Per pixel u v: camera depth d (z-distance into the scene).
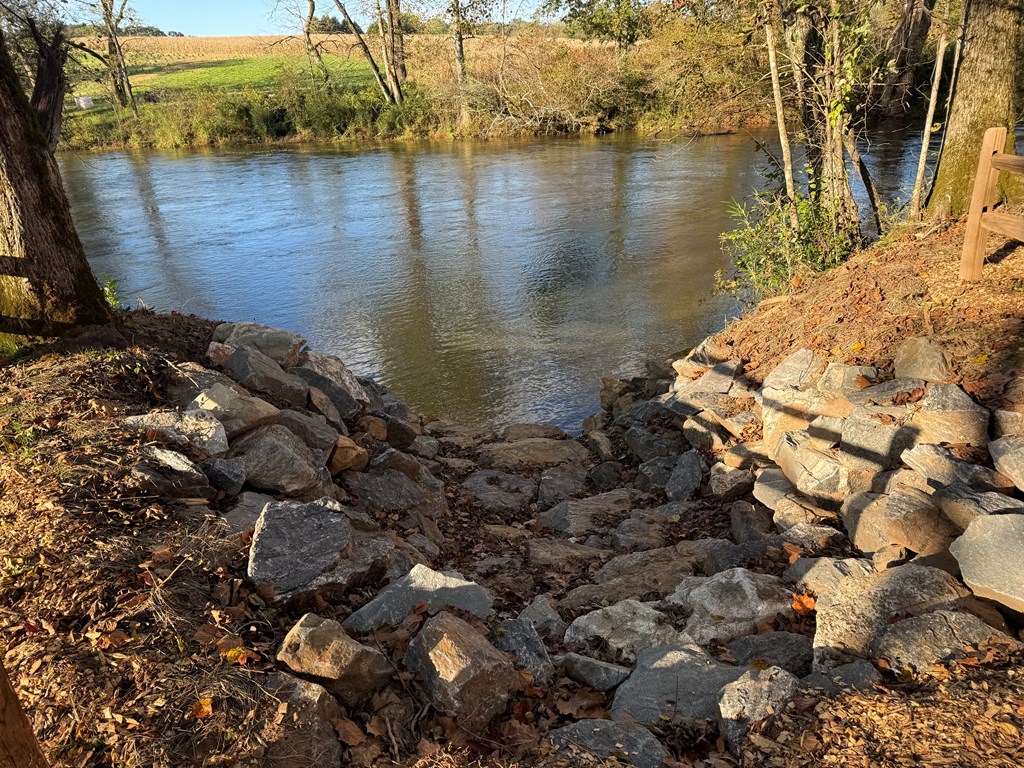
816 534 5.26
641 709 3.68
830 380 6.30
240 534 4.48
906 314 6.65
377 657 3.66
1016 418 5.16
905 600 4.03
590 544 6.32
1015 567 3.92
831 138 9.85
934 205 8.69
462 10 37.78
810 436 6.09
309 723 3.26
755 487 6.21
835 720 3.27
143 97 48.78
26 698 3.29
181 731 3.15
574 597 5.13
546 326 12.70
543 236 18.48
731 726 3.33
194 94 46.19
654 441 7.82
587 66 38.09
